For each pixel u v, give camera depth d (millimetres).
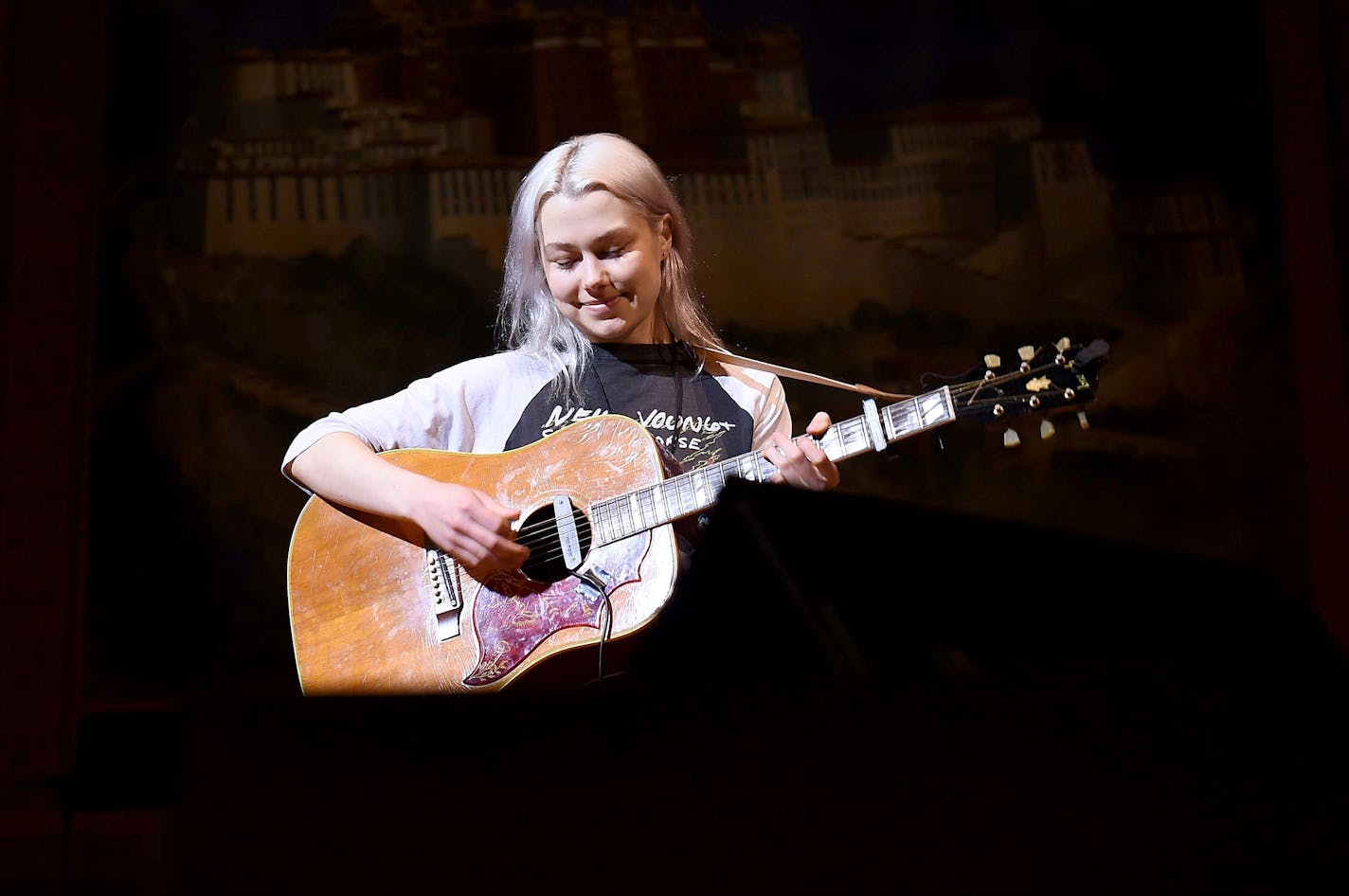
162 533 5180
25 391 4953
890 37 5719
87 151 5078
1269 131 5492
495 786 869
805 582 1168
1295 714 831
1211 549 5457
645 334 1951
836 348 5629
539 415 1913
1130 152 5609
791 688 864
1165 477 5508
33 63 5000
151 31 5324
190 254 5332
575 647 1723
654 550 1746
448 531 1747
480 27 5633
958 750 849
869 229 5676
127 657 5090
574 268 1848
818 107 5715
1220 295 5531
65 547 4961
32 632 4891
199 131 5371
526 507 1817
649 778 863
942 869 848
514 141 5613
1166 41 5582
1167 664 843
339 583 1855
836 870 854
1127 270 5590
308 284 5441
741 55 5715
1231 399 5508
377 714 882
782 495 1194
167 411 5250
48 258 5004
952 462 5512
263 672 5188
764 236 5660
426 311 5512
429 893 872
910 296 5652
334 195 5500
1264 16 5457
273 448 5336
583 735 868
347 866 877
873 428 1760
